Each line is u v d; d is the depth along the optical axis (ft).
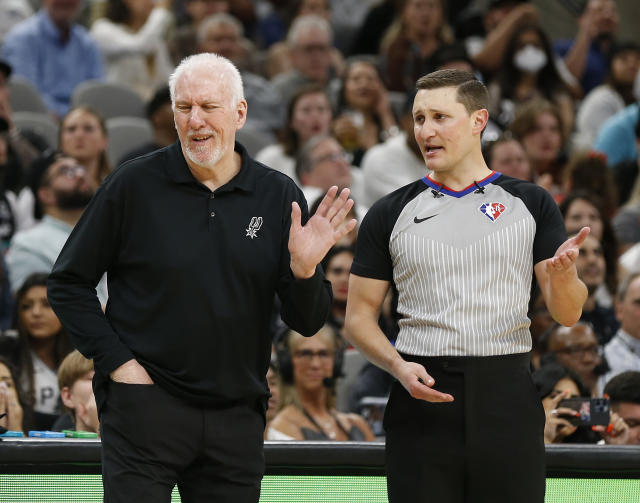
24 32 108.78
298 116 94.07
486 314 38.24
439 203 39.19
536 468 38.58
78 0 110.11
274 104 110.01
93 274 37.91
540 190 39.65
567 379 54.60
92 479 43.11
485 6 146.92
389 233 39.78
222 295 37.09
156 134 85.87
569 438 51.75
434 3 118.83
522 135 92.94
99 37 114.52
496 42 114.01
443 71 39.22
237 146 39.06
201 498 37.78
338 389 64.64
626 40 147.54
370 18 134.10
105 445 37.19
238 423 37.60
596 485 45.14
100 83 104.01
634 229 88.17
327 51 114.52
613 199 88.07
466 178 39.52
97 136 84.64
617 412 53.42
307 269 36.40
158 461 36.78
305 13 133.90
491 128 93.66
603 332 71.97
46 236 72.18
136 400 36.68
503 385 38.27
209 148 36.81
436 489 38.52
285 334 59.93
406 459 38.83
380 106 106.22
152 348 36.96
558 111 94.07
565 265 35.96
